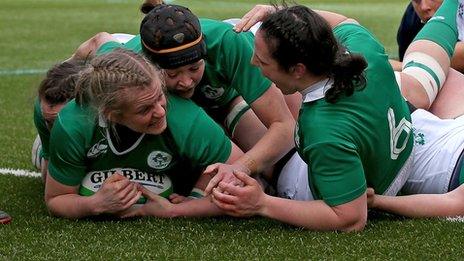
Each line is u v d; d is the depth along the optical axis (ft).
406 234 32.58
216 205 33.42
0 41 114.93
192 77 33.37
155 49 32.48
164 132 33.91
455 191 35.22
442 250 30.86
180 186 36.99
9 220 34.96
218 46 35.01
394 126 33.68
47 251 31.07
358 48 34.53
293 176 36.32
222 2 187.42
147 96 31.32
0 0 190.60
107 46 37.70
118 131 33.40
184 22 32.45
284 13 31.09
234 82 35.35
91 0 191.52
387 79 33.91
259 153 34.55
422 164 36.96
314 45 30.66
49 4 180.86
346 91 31.58
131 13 157.58
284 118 35.32
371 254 30.42
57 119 33.81
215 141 34.32
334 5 178.50
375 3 184.65
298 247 31.12
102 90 31.37
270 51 31.09
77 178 34.60
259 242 31.81
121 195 33.81
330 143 31.22
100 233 33.17
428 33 41.37
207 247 31.30
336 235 32.22
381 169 33.81
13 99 70.79
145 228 33.71
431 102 40.01
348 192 31.76
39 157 43.93
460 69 47.47
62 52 103.96
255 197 31.96
